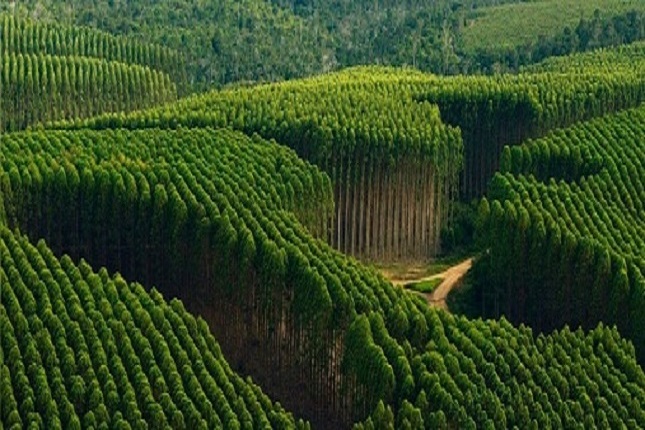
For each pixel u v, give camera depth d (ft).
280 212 446.60
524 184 478.18
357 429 327.88
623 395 350.84
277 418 329.52
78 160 465.06
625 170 494.59
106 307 363.15
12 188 443.73
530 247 442.09
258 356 417.69
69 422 315.17
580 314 433.48
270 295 407.85
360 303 383.04
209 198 437.99
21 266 380.58
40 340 344.28
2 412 319.68
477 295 469.98
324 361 387.34
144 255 451.53
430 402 339.16
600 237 438.40
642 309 404.57
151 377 337.31
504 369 353.31
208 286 436.76
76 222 453.58
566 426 338.54
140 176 450.30
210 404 327.26
